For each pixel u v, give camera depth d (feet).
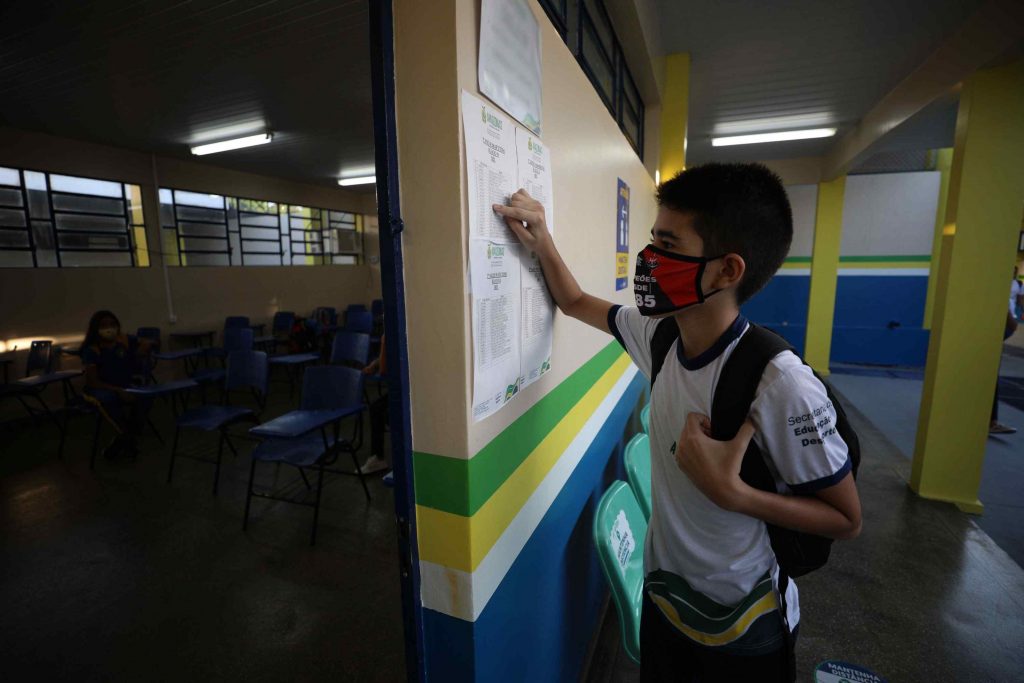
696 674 3.64
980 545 9.06
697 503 3.16
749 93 15.12
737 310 3.05
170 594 7.39
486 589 3.18
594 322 4.02
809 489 2.71
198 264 22.20
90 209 18.19
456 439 2.89
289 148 19.72
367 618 6.89
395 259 2.83
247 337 18.71
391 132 2.76
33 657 6.23
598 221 6.15
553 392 4.48
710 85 14.49
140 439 14.20
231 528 9.21
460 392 2.84
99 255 18.48
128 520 9.51
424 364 2.92
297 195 27.20
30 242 16.57
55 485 11.07
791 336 29.86
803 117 17.60
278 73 12.46
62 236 17.40
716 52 12.41
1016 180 9.34
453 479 2.94
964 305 10.04
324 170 24.12
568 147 4.75
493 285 3.12
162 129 16.60
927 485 10.84
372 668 6.07
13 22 9.59
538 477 4.13
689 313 3.08
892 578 8.12
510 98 3.29
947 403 10.44
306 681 5.90
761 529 3.12
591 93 5.70
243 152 20.25
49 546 8.64
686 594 3.33
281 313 24.81
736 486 2.64
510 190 3.34
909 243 27.55
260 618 6.89
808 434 2.63
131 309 19.39
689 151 23.29
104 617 6.92
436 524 3.05
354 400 9.75
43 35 10.16
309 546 8.60
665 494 3.41
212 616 6.94
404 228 2.86
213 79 12.69
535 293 3.91
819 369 24.53
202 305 22.24
